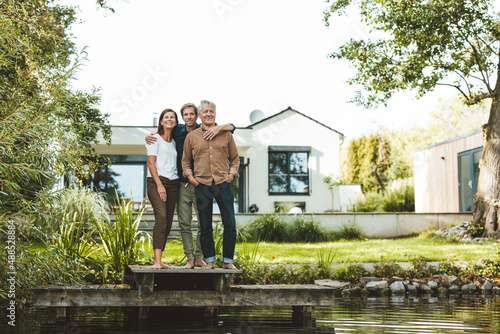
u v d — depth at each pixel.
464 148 15.76
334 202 18.59
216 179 4.59
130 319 4.47
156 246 4.59
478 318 4.58
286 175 18.62
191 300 4.52
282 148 18.52
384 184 30.95
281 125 18.59
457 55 12.84
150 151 4.72
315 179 18.64
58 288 4.38
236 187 18.27
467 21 12.05
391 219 12.88
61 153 4.97
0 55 4.57
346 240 11.97
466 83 13.07
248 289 4.59
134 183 17.30
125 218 6.03
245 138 18.14
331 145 18.78
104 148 17.33
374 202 21.58
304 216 12.28
